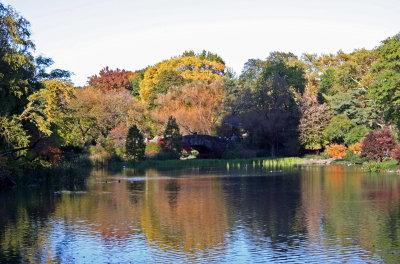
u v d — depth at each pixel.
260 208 29.66
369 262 17.81
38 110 39.12
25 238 21.81
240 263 17.81
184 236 22.11
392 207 29.59
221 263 17.84
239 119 89.62
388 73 58.91
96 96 92.19
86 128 87.50
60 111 41.94
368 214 27.25
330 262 17.84
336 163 72.44
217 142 89.38
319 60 122.06
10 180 41.88
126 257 18.77
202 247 20.14
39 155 45.66
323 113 83.94
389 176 49.84
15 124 38.12
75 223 25.19
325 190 38.34
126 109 95.88
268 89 89.31
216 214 27.62
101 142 87.00
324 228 23.58
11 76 38.91
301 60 124.56
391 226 23.89
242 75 115.50
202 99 100.56
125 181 47.69
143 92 121.00
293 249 19.69
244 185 42.94
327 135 80.25
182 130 101.00
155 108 109.06
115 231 23.22
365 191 37.38
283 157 83.75
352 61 100.56
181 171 61.34
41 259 18.56
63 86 38.84
